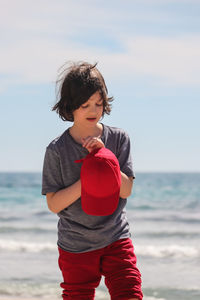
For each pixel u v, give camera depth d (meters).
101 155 2.51
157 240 12.55
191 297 6.14
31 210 22.17
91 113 2.64
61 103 2.73
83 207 2.53
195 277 7.47
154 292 6.44
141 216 19.03
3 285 6.80
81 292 2.78
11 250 10.48
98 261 2.77
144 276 7.60
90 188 2.48
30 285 6.80
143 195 31.86
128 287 2.65
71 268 2.79
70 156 2.75
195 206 23.44
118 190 2.52
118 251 2.75
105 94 2.68
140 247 10.66
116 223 2.77
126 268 2.71
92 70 2.66
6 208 23.47
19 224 16.69
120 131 2.90
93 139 2.56
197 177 69.88
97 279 2.81
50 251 10.36
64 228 2.81
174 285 6.88
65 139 2.79
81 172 2.52
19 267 8.39
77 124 2.78
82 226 2.75
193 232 13.92
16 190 35.69
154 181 52.69
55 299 6.07
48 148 2.79
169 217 18.56
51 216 19.36
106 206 2.51
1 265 8.59
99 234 2.73
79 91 2.61
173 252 10.01
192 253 9.86
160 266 8.52
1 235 13.58
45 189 2.78
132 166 2.87
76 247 2.77
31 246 10.97
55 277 7.47
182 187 38.97
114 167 2.50
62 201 2.67
